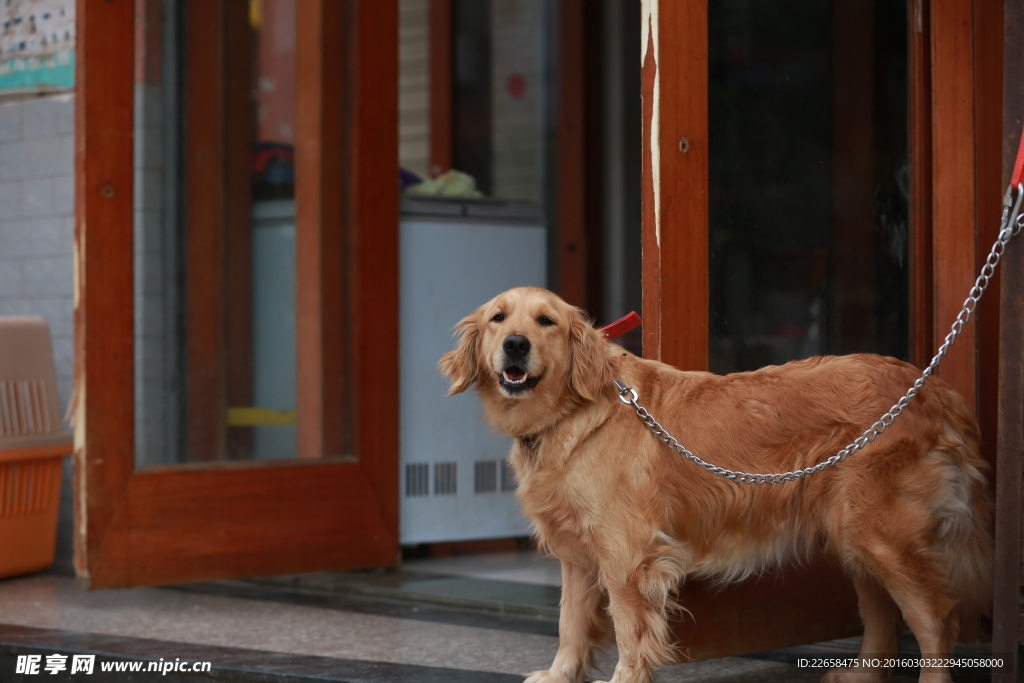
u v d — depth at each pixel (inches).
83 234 180.9
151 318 190.5
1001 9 149.2
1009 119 126.0
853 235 159.9
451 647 151.3
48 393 210.5
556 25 316.8
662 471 127.3
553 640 155.7
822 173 156.6
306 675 134.5
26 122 226.5
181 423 193.2
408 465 223.1
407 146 329.7
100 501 180.4
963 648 150.7
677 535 128.6
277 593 193.6
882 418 124.5
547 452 129.1
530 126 325.1
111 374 182.4
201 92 200.4
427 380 225.8
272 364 205.8
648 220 138.8
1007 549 122.5
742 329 148.4
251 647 150.9
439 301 227.8
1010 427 122.6
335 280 212.8
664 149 137.8
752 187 149.9
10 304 231.1
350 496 207.9
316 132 213.0
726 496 128.0
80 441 180.1
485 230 233.6
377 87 215.8
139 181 190.9
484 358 131.9
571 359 129.2
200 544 189.2
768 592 140.6
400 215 223.5
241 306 202.4
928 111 157.3
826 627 146.1
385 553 212.4
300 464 202.1
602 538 126.3
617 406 129.2
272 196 208.1
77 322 182.2
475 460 230.4
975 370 145.9
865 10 159.3
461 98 329.7
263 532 196.2
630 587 125.0
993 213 148.4
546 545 134.5
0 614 173.6
